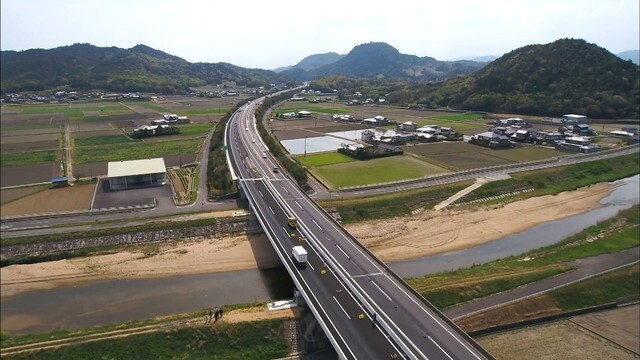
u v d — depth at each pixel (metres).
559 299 72.25
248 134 196.00
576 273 80.88
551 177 142.25
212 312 67.69
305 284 65.56
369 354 49.59
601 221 112.06
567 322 68.25
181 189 126.06
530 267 83.56
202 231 99.88
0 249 89.25
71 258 89.62
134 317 70.69
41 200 116.69
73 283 81.31
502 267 84.31
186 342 61.16
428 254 94.00
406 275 84.25
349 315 57.50
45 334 66.00
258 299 75.62
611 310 71.75
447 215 113.88
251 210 107.81
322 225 89.94
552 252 92.00
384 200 116.06
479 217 113.25
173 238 97.44
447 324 55.59
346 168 148.00
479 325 65.56
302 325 64.06
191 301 75.19
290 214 96.06
